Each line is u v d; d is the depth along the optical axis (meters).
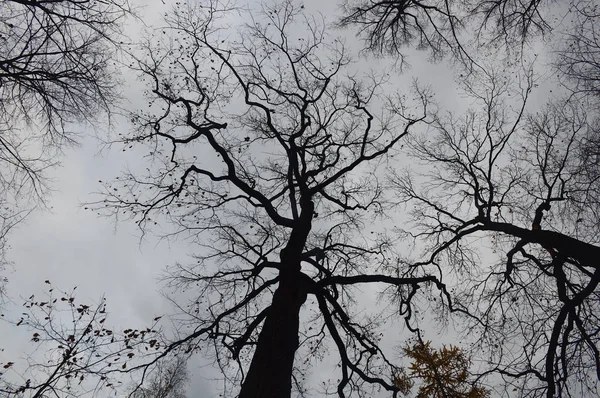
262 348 7.58
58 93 6.34
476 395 9.75
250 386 7.02
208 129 11.09
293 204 11.12
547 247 9.25
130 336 7.11
